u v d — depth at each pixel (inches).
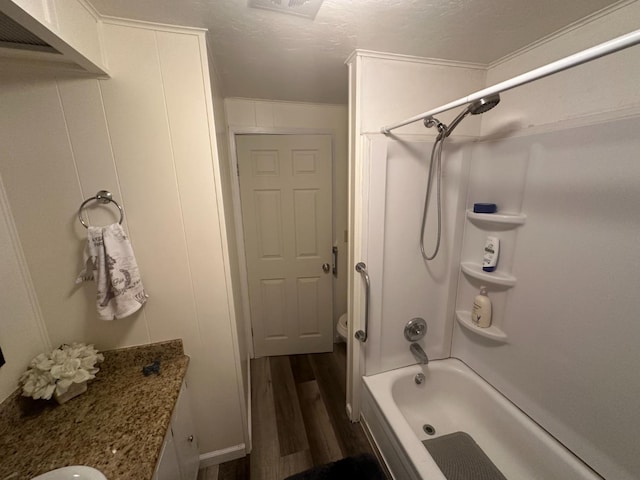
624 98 33.8
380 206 50.7
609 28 35.1
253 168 76.9
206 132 39.9
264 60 49.0
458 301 60.7
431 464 38.7
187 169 40.4
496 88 27.7
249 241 81.1
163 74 37.3
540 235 42.8
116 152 37.6
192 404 49.5
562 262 39.8
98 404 35.5
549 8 35.1
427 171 52.7
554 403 42.5
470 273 53.9
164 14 34.3
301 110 76.5
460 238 57.0
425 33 40.6
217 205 42.6
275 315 87.7
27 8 21.5
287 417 65.5
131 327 43.3
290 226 82.0
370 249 52.4
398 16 36.2
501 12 35.7
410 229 54.5
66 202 37.0
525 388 47.3
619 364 34.1
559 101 40.8
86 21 31.1
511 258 48.4
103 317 36.7
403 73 48.3
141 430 31.5
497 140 49.6
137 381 40.1
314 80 59.3
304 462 54.3
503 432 49.8
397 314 58.0
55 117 34.9
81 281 37.3
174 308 44.4
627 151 31.7
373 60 46.4
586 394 38.0
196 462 48.4
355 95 47.4
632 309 32.4
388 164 50.5
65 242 37.8
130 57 36.0
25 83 33.2
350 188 52.6
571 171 37.7
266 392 74.0
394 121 49.6
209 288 45.3
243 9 33.9
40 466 27.3
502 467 47.1
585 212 36.4
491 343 53.8
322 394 73.1
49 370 34.6
